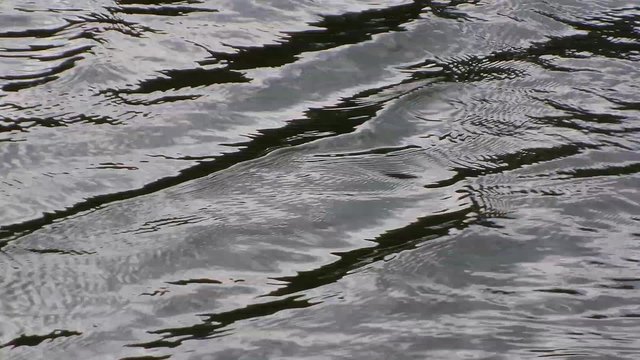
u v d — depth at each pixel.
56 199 10.11
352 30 14.22
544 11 15.00
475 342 8.02
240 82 12.62
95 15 14.27
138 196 10.19
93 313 8.37
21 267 9.01
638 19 14.96
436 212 9.98
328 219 9.84
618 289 8.79
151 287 8.73
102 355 7.80
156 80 12.57
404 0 15.36
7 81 12.34
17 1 14.58
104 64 12.81
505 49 13.84
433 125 11.81
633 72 13.22
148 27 13.97
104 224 9.70
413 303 8.53
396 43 13.85
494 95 12.52
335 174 10.69
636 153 11.20
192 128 11.55
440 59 13.52
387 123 11.81
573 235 9.62
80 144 11.09
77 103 11.94
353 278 8.88
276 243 9.42
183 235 9.51
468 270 9.04
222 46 13.55
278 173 10.69
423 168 10.86
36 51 13.13
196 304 8.48
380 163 10.93
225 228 9.63
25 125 11.41
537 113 12.08
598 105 12.31
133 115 11.73
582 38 14.23
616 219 9.92
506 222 9.80
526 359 7.80
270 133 11.54
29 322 8.23
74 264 9.06
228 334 8.07
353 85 12.76
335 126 11.73
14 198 10.09
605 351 7.91
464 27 14.40
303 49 13.59
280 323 8.21
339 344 7.96
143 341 7.98
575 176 10.70
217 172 10.66
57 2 14.64
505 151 11.22
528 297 8.66
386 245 9.40
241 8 14.71
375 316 8.34
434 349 7.92
